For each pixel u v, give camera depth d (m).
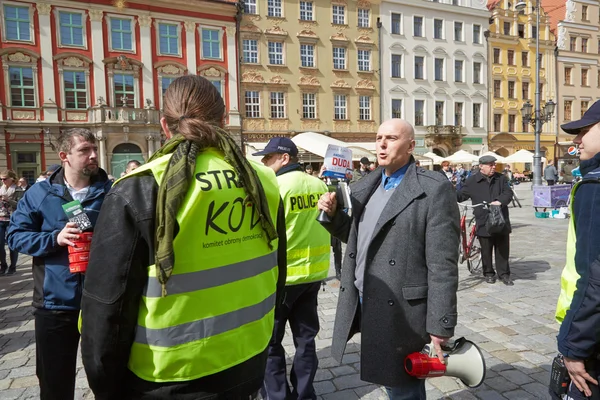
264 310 1.47
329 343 4.00
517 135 36.06
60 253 2.26
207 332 1.26
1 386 3.32
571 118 38.59
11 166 21.27
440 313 1.91
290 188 2.80
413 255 2.04
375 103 30.05
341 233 2.36
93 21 22.20
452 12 32.50
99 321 1.16
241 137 26.08
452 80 32.91
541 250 8.24
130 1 22.80
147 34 23.31
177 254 1.19
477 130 34.22
